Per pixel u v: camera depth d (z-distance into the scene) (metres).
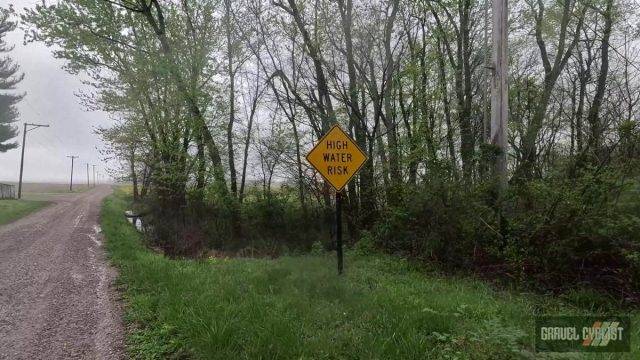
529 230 9.12
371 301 6.30
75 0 18.50
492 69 10.29
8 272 10.12
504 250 9.38
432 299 6.77
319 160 8.81
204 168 21.06
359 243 13.34
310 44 17.08
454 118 16.30
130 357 4.96
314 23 17.55
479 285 8.80
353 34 17.34
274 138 20.97
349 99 17.02
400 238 12.37
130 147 23.45
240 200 21.30
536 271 8.88
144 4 18.55
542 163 14.71
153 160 22.44
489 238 9.91
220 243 18.02
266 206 19.44
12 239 16.34
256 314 5.57
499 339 4.54
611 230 7.97
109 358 4.96
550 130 16.08
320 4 17.22
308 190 18.92
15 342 5.58
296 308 6.02
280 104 20.67
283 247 16.81
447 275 9.99
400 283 8.58
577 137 14.25
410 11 16.22
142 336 5.49
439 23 15.82
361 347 4.63
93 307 7.03
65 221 23.66
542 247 8.85
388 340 4.62
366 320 5.55
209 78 20.31
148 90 20.23
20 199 43.09
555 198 8.82
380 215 14.22
